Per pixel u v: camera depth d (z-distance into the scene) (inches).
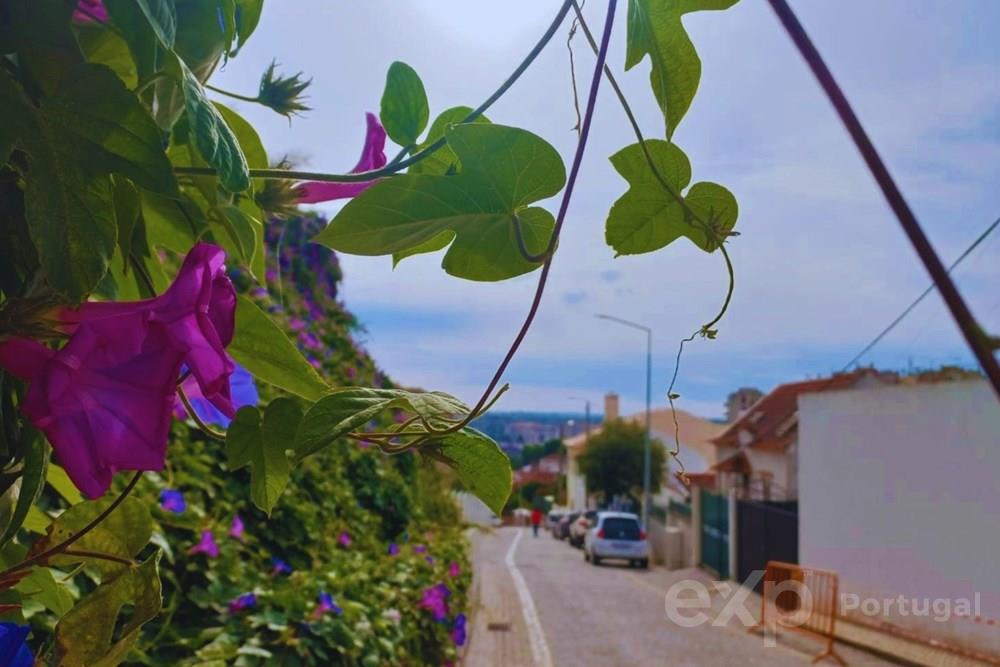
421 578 273.3
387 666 178.9
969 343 14.6
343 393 29.5
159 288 42.6
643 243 36.6
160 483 153.9
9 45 29.1
